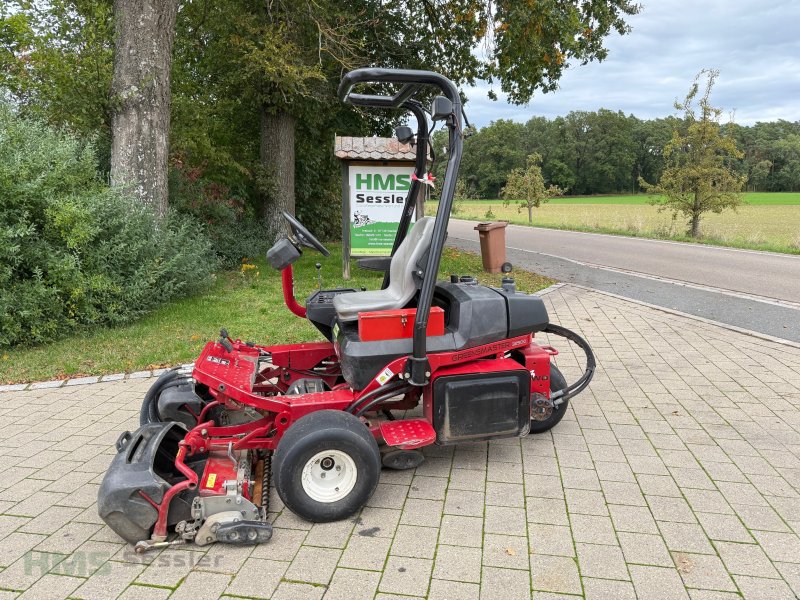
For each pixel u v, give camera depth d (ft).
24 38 33.14
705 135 64.69
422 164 14.08
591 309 28.37
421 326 10.93
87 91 29.71
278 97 42.57
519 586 8.55
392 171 35.37
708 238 67.21
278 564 9.18
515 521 10.29
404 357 11.43
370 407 11.79
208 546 9.69
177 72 40.06
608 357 20.26
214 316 25.72
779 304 28.84
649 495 11.07
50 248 22.21
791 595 8.28
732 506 10.63
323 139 54.29
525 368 12.34
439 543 9.68
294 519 10.50
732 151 65.51
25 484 11.91
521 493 11.26
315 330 23.49
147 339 22.24
